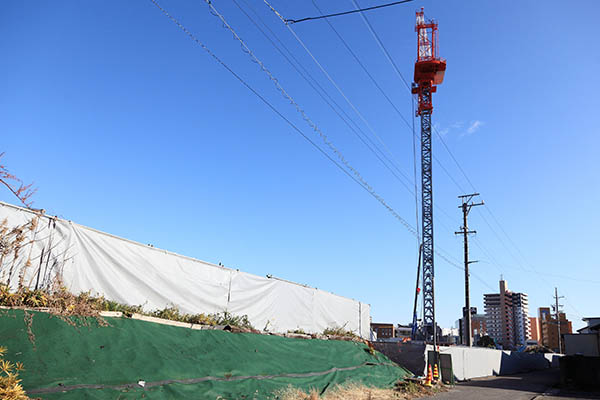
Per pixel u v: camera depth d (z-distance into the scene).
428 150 46.22
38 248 10.48
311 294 21.84
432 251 44.09
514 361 39.34
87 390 8.03
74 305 10.10
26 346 8.29
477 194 39.69
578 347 30.36
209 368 11.18
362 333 26.45
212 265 16.03
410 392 16.84
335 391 14.03
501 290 175.75
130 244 13.09
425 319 42.41
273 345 15.13
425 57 48.34
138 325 11.11
